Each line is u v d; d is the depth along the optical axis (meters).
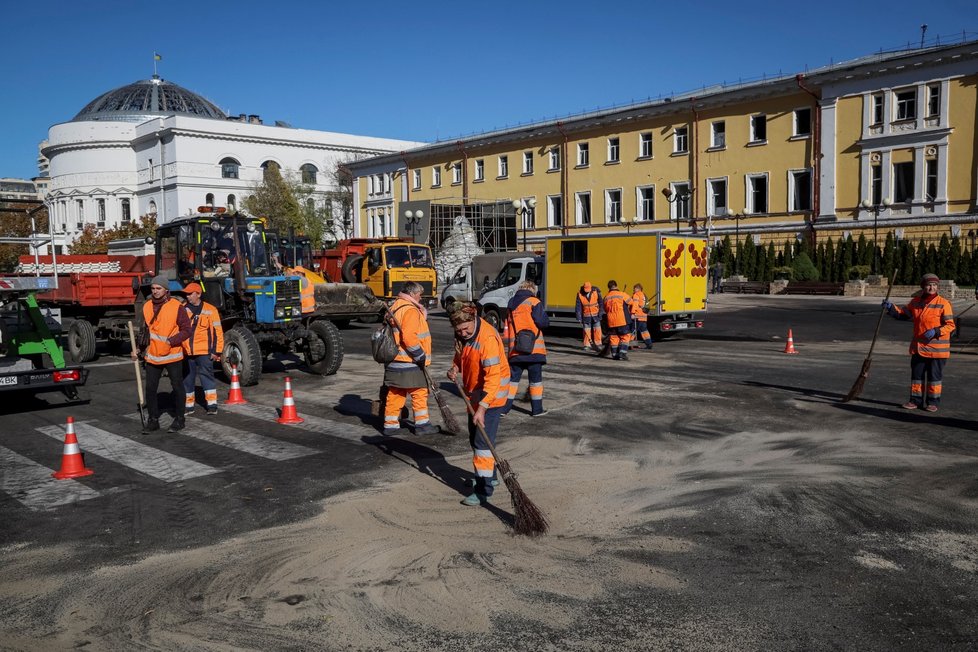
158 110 83.12
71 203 77.88
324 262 32.91
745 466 7.43
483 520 6.07
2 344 10.95
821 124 38.06
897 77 35.50
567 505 6.38
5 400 11.76
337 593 4.80
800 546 5.41
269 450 8.38
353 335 21.73
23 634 4.37
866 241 36.81
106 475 7.52
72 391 11.33
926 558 5.18
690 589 4.77
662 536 5.64
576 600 4.65
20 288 10.97
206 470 7.62
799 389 11.58
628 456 7.88
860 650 4.02
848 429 8.85
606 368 14.07
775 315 26.30
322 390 12.23
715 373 13.35
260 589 4.89
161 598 4.79
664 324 18.81
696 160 42.88
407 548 5.51
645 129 45.19
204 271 13.44
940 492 6.53
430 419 9.91
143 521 6.19
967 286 33.16
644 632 4.25
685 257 18.86
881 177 36.50
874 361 14.80
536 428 9.16
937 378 9.74
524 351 9.53
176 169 69.69
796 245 38.78
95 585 4.99
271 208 60.81
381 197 63.09
